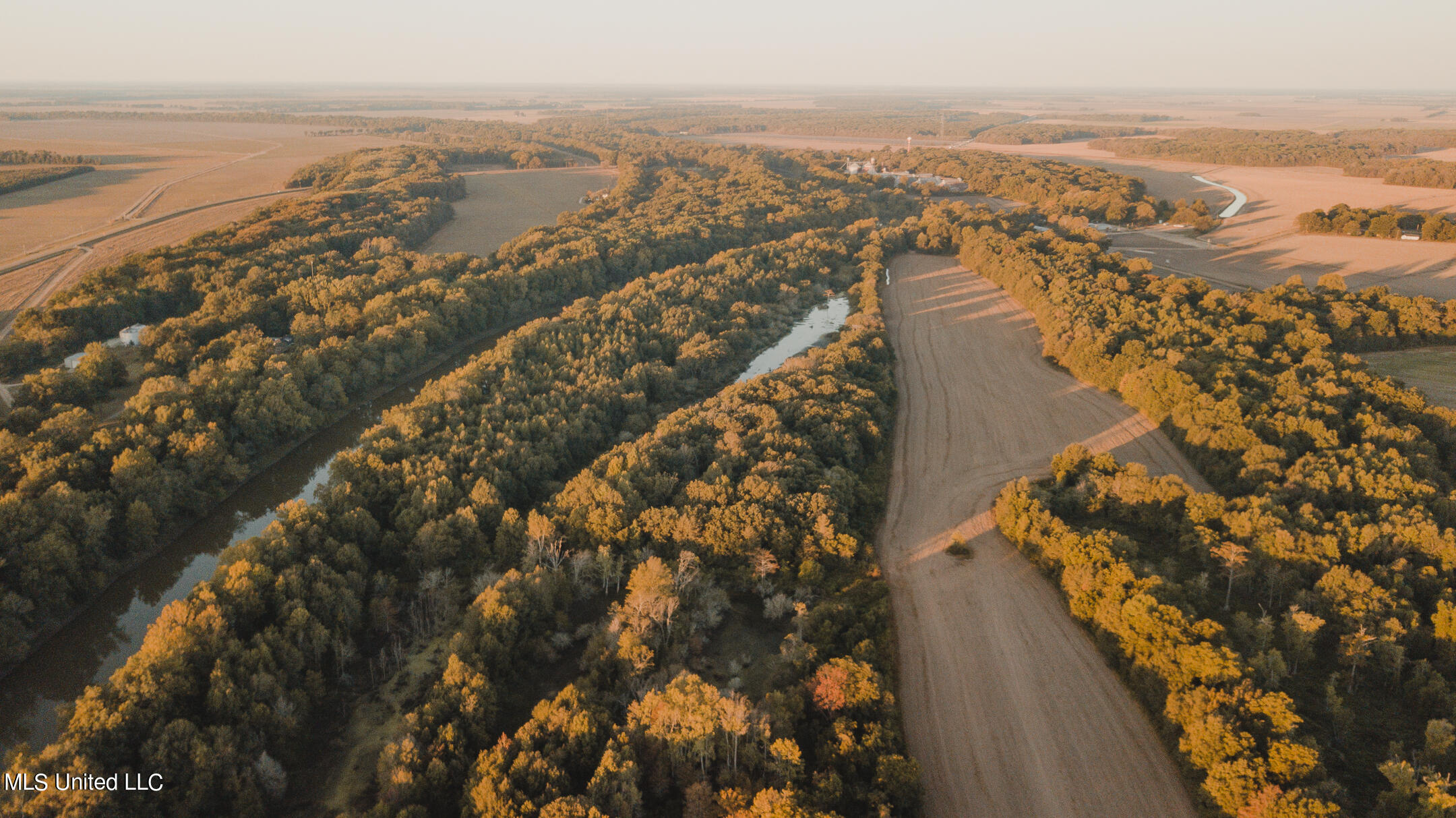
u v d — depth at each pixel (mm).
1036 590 106625
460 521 115188
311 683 88375
